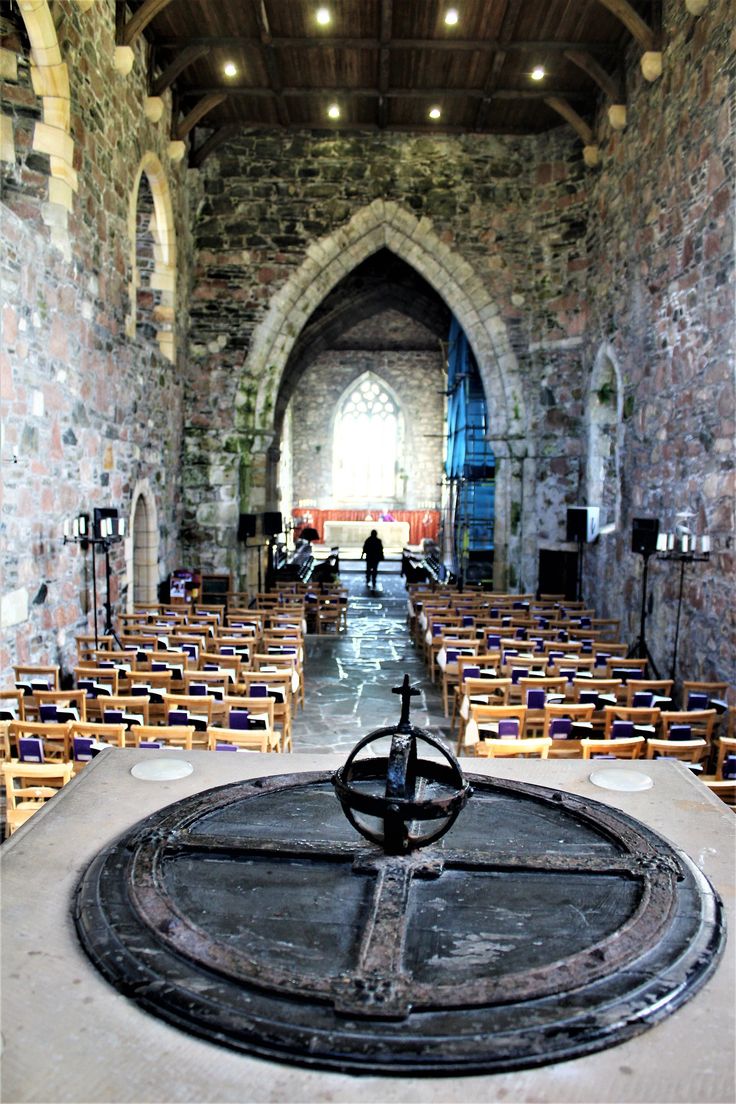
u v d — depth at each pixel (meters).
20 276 6.42
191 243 13.96
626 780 2.63
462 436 19.03
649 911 1.76
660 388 9.45
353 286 18.69
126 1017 1.46
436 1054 1.34
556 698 5.94
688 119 8.62
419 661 10.70
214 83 12.34
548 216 13.73
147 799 2.45
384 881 1.87
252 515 13.80
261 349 14.13
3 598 6.19
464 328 14.59
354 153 14.05
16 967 1.60
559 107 12.48
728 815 2.39
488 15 10.53
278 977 1.51
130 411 10.13
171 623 9.12
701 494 8.15
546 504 13.80
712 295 7.92
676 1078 1.32
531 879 1.94
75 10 7.81
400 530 26.81
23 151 7.28
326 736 7.32
